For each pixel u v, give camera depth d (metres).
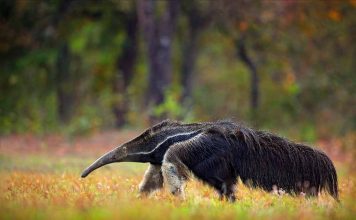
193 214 10.78
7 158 26.62
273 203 13.05
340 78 44.12
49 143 33.06
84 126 37.78
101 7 43.34
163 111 37.16
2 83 43.97
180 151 13.99
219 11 41.78
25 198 13.02
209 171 13.92
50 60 44.12
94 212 10.71
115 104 42.81
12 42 43.34
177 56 54.12
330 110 42.31
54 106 44.41
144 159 14.70
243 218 10.77
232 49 52.88
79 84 52.28
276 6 41.16
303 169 13.92
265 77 49.69
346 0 41.84
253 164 13.95
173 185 13.89
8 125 39.41
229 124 14.20
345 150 30.97
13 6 42.84
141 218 10.12
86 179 16.81
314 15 42.19
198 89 58.81
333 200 13.66
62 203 11.99
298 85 44.34
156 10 39.94
